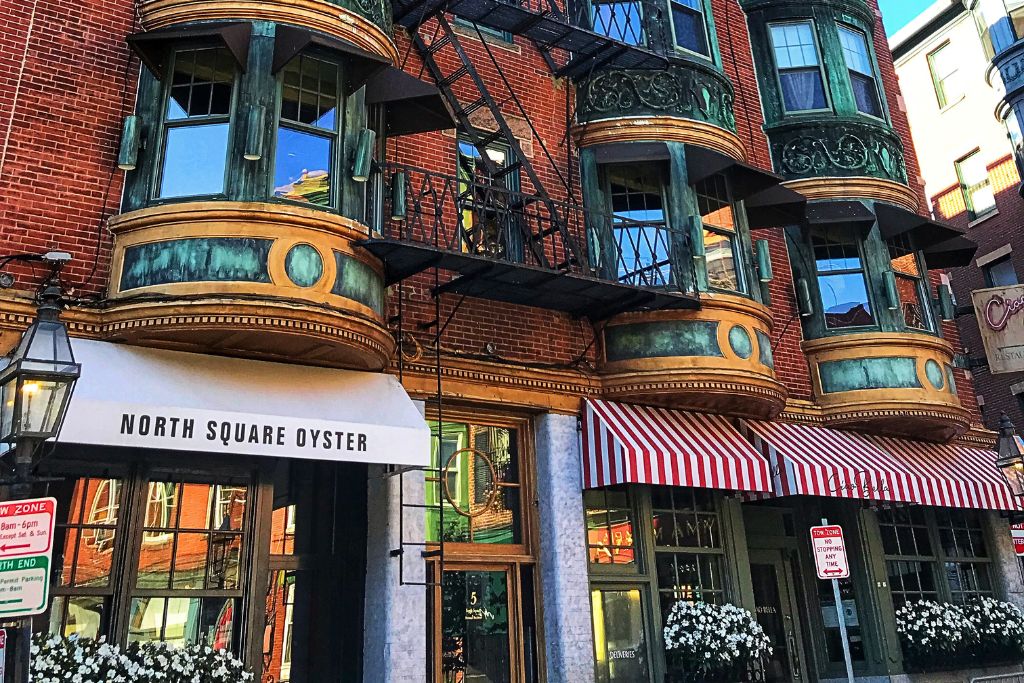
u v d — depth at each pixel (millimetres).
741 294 11859
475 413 10648
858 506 13586
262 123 8406
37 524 5160
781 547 13266
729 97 13148
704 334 11188
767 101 14961
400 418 8930
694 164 11984
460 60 11750
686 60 12594
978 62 24016
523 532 10625
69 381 5426
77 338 8078
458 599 10016
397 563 9117
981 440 15922
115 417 7406
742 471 11023
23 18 8773
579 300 10844
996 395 21188
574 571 10305
